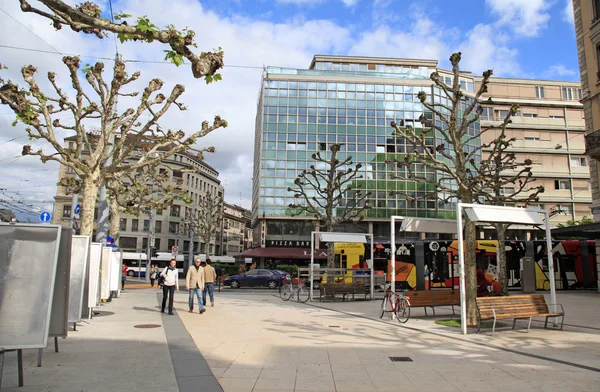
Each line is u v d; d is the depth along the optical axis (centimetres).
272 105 4831
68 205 6562
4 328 549
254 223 5681
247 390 541
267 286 2966
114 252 1741
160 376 594
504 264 2039
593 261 2697
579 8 2684
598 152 2328
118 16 507
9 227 578
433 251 2598
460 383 584
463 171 1278
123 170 1431
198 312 1388
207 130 1495
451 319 1238
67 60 1306
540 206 5188
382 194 4697
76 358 701
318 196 4656
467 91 5300
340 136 4803
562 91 5597
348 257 2814
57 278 643
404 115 4881
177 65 522
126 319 1180
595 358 738
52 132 1269
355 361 710
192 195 7862
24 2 533
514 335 979
